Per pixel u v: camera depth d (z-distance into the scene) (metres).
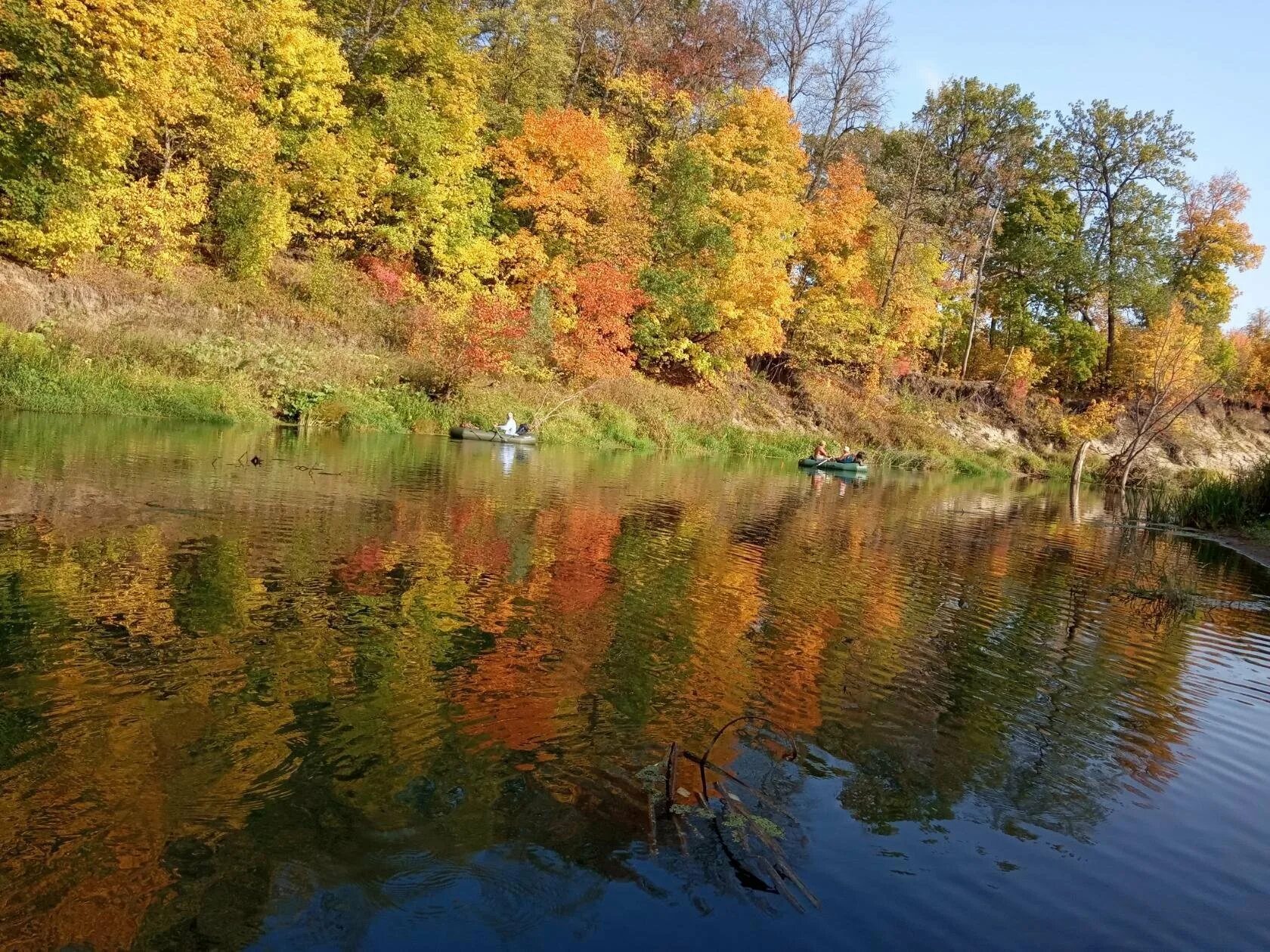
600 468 21.55
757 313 37.00
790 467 31.53
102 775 4.26
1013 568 13.07
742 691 6.43
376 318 28.62
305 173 29.39
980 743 5.94
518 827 4.20
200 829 3.90
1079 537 17.81
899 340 45.62
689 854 4.12
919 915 3.81
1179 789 5.48
